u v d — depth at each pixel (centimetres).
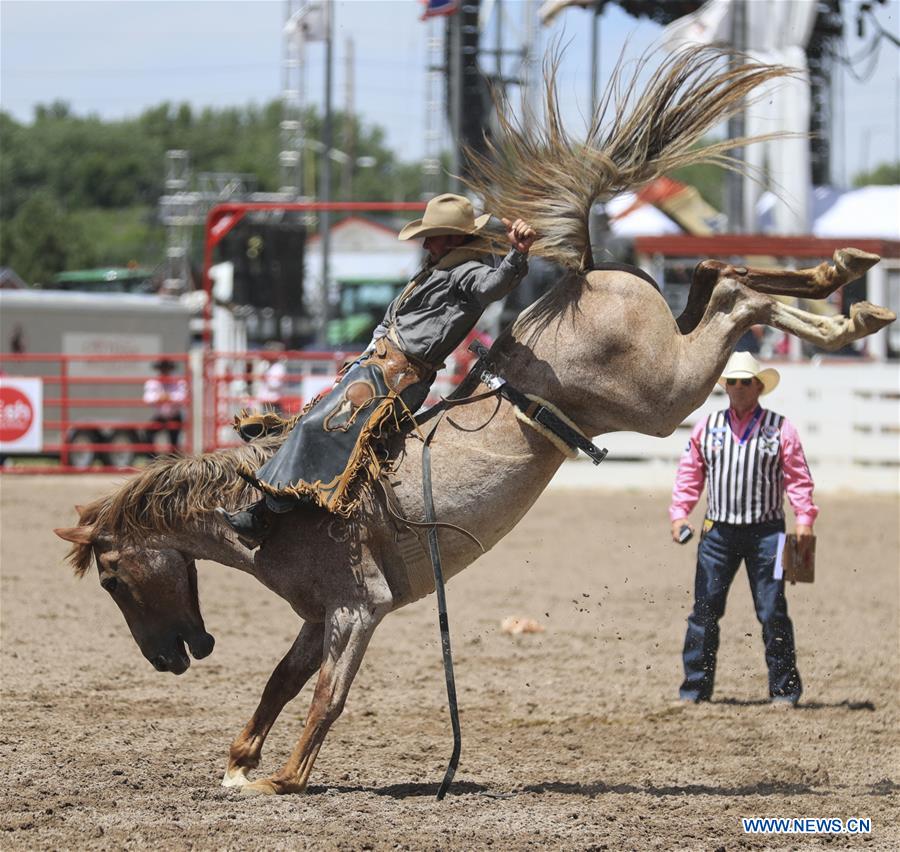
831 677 2158
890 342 6372
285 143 10444
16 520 4028
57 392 6000
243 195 11288
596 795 1482
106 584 1499
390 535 1431
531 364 1430
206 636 1512
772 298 1412
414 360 1434
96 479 5228
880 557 3459
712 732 1809
